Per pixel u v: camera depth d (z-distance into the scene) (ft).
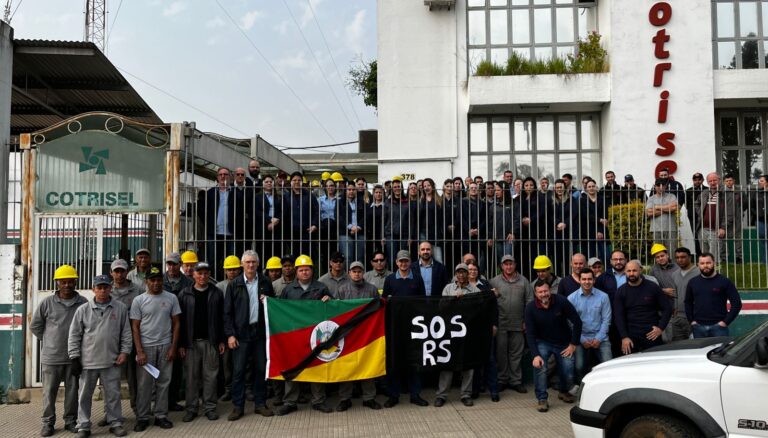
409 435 23.41
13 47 38.52
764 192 32.78
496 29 48.98
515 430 23.71
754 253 33.06
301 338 26.99
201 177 44.21
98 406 29.40
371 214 32.81
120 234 34.04
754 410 15.49
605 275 29.71
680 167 44.80
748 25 48.49
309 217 32.19
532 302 27.07
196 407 26.78
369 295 28.37
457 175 46.70
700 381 16.33
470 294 28.09
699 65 45.09
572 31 48.88
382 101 47.11
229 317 26.35
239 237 32.09
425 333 27.55
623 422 18.13
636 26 45.32
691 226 34.01
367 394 27.58
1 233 34.60
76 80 45.14
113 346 24.95
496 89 45.62
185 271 28.78
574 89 45.62
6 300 31.58
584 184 34.47
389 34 47.29
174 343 26.08
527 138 49.16
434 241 32.17
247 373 29.07
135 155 32.12
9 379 31.32
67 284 26.00
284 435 23.91
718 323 26.99
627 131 45.11
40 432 25.73
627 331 26.91
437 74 47.06
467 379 27.63
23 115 50.26
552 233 32.94
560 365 27.35
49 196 32.09
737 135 49.08
